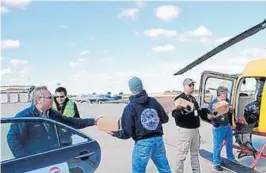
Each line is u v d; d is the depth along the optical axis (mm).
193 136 5320
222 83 7031
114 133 4430
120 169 6758
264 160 7207
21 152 3232
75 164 3641
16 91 46719
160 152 4445
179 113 5238
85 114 20016
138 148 4344
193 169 5500
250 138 6891
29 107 3896
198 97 6977
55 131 3648
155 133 4367
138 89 4367
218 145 6297
